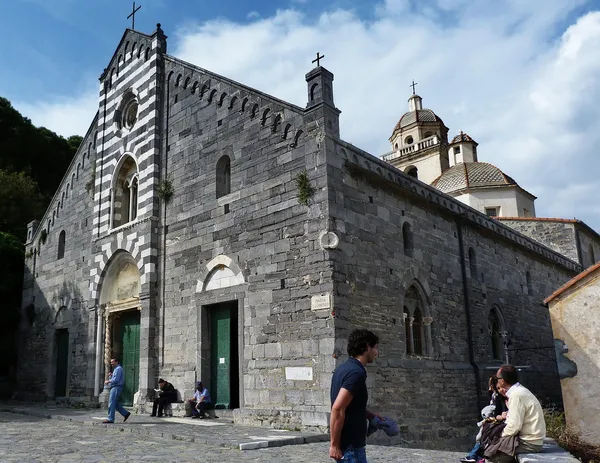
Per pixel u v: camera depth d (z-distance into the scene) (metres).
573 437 14.99
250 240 20.23
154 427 16.94
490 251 27.80
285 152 19.77
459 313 24.03
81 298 28.28
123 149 27.39
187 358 21.66
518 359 27.84
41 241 32.91
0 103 49.25
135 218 26.73
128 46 28.69
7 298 33.44
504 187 43.97
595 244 42.44
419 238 22.52
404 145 56.16
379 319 19.20
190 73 24.64
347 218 18.70
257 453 12.66
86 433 15.98
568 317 16.69
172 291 23.00
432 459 12.64
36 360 30.88
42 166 51.06
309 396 17.16
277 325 18.61
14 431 16.33
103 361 26.05
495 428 10.00
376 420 6.79
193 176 23.34
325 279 17.61
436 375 21.31
